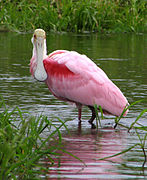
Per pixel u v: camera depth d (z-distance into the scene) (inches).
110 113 472.1
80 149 379.6
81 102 482.6
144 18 1409.9
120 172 324.8
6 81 658.8
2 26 1331.2
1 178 306.2
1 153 325.7
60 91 500.7
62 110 509.7
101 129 449.7
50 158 351.3
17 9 1373.0
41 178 313.0
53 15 1343.5
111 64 808.3
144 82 656.4
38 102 536.7
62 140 406.6
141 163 345.1
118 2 1408.7
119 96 469.1
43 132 429.7
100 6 1374.3
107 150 377.7
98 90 473.4
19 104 522.0
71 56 500.7
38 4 1360.7
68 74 491.5
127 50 989.8
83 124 466.6
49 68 504.1
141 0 1427.2
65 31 1352.1
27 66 787.4
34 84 645.3
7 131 363.9
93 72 485.4
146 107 523.2
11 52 943.0
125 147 387.2
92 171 326.6
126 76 700.7
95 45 1053.2
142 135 428.5
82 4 1350.9
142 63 823.1
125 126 458.9
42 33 504.4
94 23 1352.1
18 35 1251.8
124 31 1378.0
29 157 344.8
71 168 332.5
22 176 316.5
